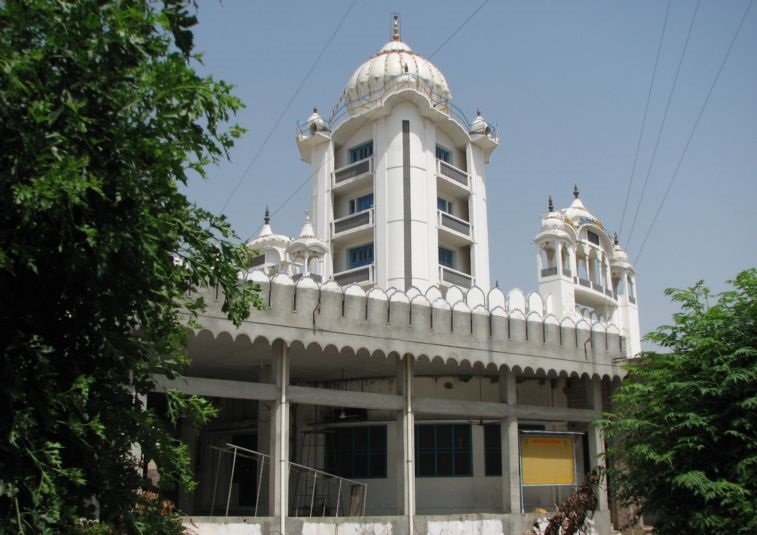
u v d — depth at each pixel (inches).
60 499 282.8
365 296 771.4
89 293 310.3
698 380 568.1
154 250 294.8
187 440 922.1
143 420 328.8
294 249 1385.3
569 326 904.3
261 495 898.1
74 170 259.9
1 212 267.4
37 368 281.9
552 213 1411.2
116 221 291.3
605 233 1507.1
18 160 260.5
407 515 778.2
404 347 780.0
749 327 573.3
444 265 1456.7
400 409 802.2
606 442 918.4
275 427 731.4
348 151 1523.1
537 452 874.8
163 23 296.0
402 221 1371.8
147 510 343.9
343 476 980.6
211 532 682.2
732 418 548.7
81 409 289.1
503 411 856.3
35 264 291.1
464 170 1525.6
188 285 365.4
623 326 1489.9
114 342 320.2
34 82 271.1
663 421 584.1
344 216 1488.7
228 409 1059.3
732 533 522.6
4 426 271.4
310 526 728.3
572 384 1002.1
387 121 1444.4
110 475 323.9
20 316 300.0
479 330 833.5
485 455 962.1
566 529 445.4
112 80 287.6
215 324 681.0
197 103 299.9
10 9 267.0
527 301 917.8
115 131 287.0
